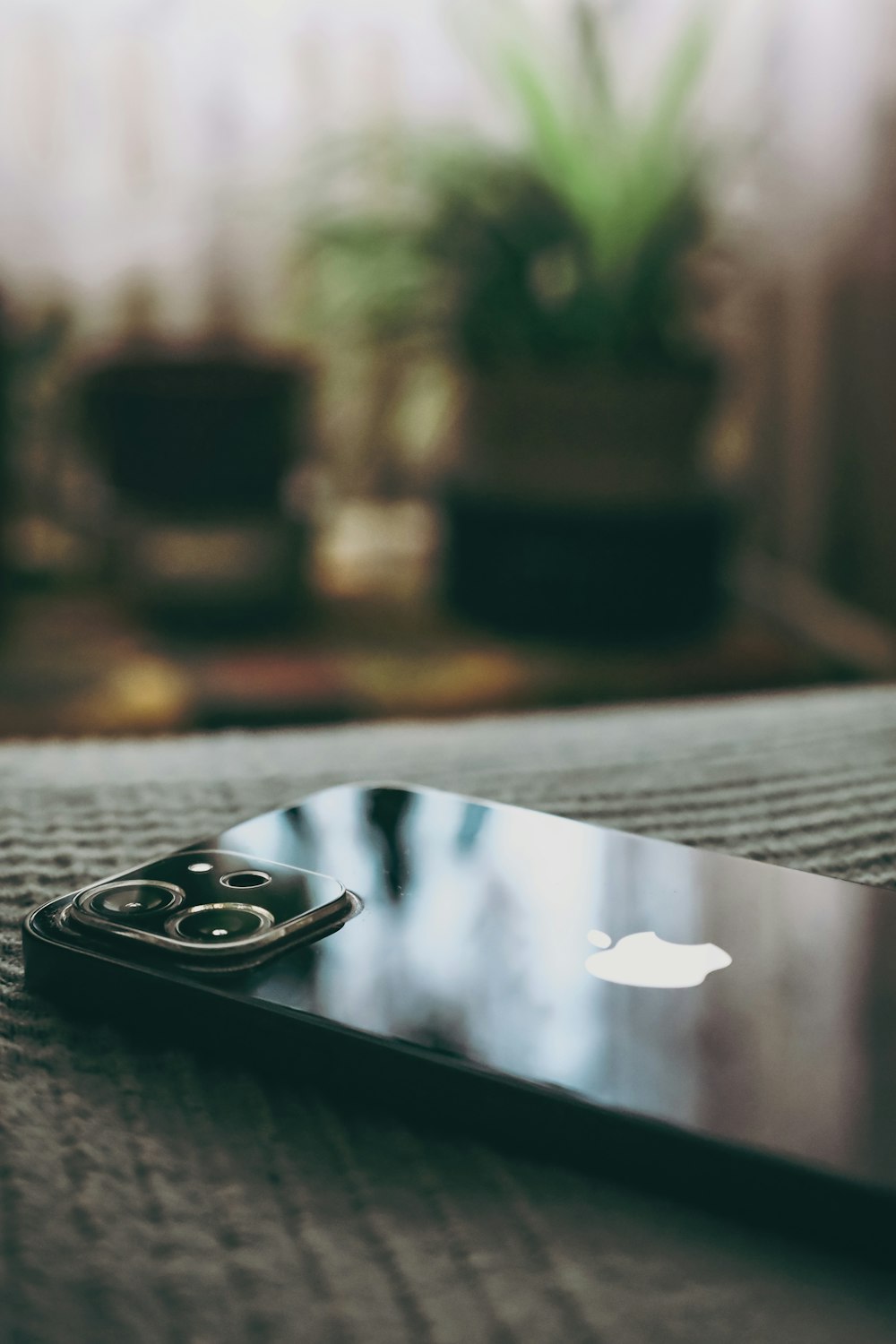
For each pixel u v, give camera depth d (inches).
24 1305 10.4
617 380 56.5
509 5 59.9
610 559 58.9
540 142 56.9
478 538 60.8
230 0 70.8
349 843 14.0
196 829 15.4
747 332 69.6
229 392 59.9
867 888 13.4
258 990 12.1
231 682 57.0
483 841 14.1
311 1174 11.2
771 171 63.8
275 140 72.5
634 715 18.8
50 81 71.5
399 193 67.9
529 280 57.7
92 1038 12.3
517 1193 11.1
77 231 73.0
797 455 66.5
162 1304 10.4
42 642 61.7
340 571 74.7
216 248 73.7
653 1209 11.0
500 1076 11.4
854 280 61.0
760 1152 10.9
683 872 13.6
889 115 57.7
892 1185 10.7
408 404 72.2
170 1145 11.4
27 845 15.0
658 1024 11.9
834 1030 11.8
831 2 60.4
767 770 16.6
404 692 56.1
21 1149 11.3
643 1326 10.3
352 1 70.5
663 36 64.7
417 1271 10.6
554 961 12.5
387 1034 11.7
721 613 65.7
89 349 73.6
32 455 72.3
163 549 61.7
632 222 56.7
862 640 60.9
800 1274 10.6
